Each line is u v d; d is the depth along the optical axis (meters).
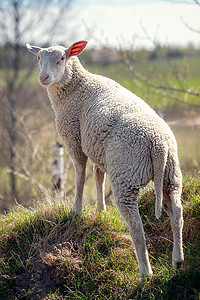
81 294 5.48
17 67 18.77
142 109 5.52
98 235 6.16
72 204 7.09
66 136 6.49
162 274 5.30
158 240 6.15
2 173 17.34
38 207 6.95
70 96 6.48
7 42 18.20
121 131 5.29
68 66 6.52
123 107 5.57
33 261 5.96
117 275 5.54
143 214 6.61
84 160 6.57
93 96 6.20
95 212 6.62
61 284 5.69
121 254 5.83
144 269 5.23
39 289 5.62
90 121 5.87
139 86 10.91
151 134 5.15
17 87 18.77
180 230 5.20
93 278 5.61
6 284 5.65
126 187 5.19
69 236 6.20
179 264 5.25
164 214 6.46
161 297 5.01
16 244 6.26
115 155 5.27
